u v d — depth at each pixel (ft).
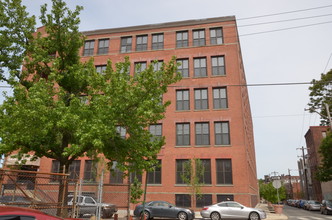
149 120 44.60
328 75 136.05
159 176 99.25
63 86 48.21
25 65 47.62
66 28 47.98
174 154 99.71
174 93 106.11
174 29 114.62
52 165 106.63
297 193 322.34
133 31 118.83
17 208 18.33
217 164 96.68
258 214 67.31
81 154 45.62
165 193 96.07
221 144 98.12
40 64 49.01
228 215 68.03
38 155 45.57
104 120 38.83
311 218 78.38
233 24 109.60
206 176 96.48
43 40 48.01
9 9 46.03
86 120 38.81
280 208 86.84
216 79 104.37
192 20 113.70
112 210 65.98
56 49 48.49
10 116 38.65
